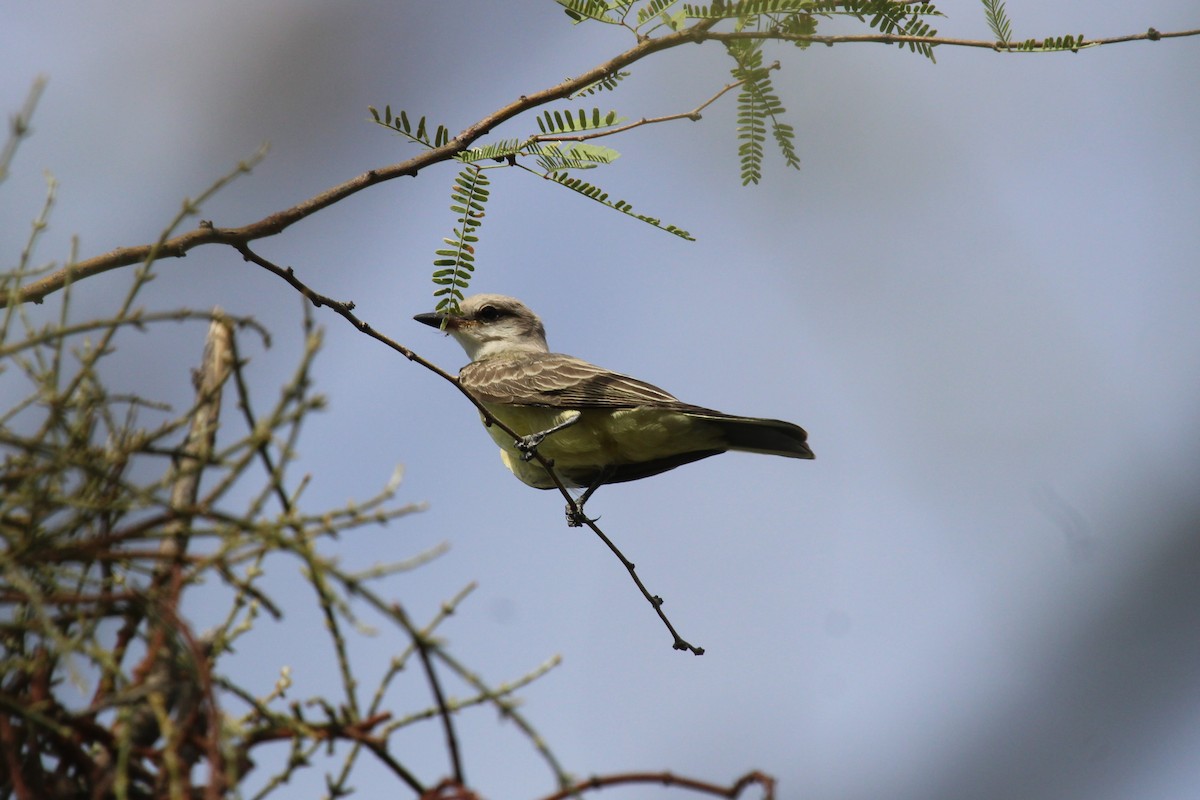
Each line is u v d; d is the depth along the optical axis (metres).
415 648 5.58
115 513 6.29
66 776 5.92
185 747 5.77
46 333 6.20
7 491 6.09
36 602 5.32
